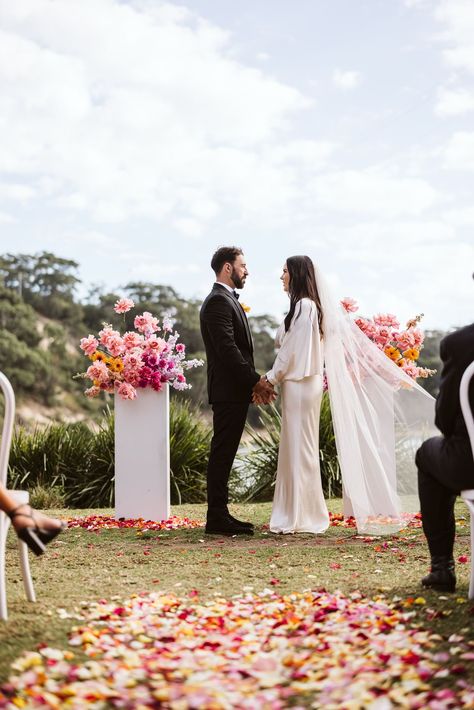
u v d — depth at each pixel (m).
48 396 46.25
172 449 9.09
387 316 6.73
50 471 9.36
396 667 2.46
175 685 2.36
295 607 3.28
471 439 3.09
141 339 6.44
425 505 3.54
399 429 5.74
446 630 2.87
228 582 3.89
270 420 9.56
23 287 51.50
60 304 51.41
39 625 2.95
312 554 4.67
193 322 50.28
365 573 4.02
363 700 2.21
